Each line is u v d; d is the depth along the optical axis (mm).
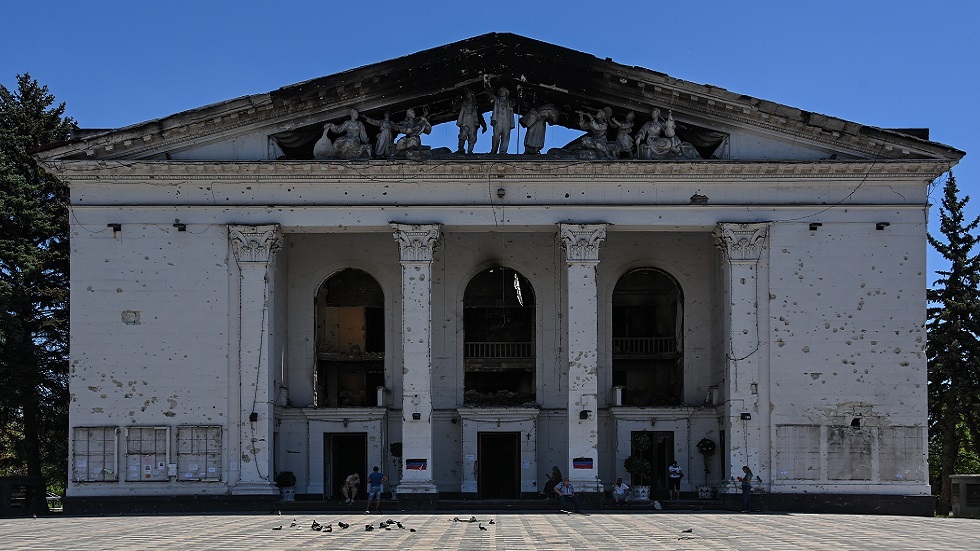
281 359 43094
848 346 39969
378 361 45250
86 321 39625
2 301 46344
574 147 40750
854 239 40344
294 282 44812
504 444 44000
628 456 43719
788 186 40625
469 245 45188
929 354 52688
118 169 39750
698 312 44969
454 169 40062
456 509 38906
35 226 49406
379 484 37719
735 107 40188
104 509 38688
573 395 39438
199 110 39625
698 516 34531
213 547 22781
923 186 40594
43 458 52656
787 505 38969
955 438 53469
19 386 46688
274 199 40281
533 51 40094
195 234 40000
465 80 40719
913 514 38938
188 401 39375
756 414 39688
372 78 40281
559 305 44938
